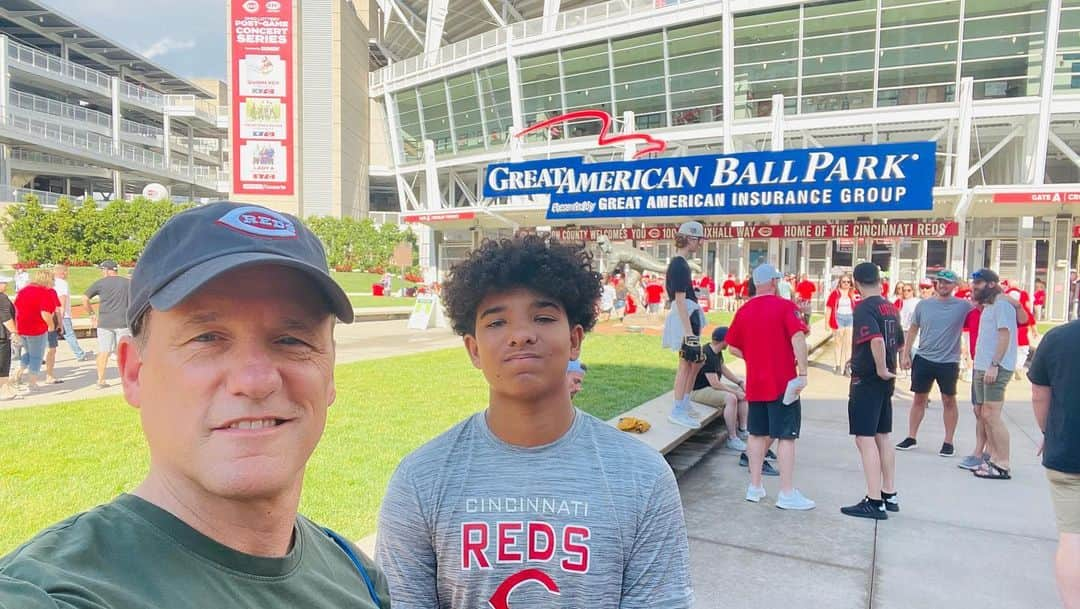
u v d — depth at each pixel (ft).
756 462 17.06
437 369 35.73
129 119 192.44
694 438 23.22
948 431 21.88
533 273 5.56
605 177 61.11
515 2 164.25
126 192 189.88
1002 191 71.05
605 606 5.24
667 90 106.11
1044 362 10.27
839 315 39.58
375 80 165.78
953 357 21.53
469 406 25.29
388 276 117.91
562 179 63.36
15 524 12.92
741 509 16.51
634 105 111.04
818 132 93.56
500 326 5.66
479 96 132.77
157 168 170.71
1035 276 82.43
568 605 5.25
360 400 26.53
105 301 29.37
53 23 172.35
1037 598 12.01
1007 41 81.76
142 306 3.23
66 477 15.79
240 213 3.42
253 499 3.25
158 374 3.25
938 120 84.43
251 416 3.20
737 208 54.60
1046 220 81.87
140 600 2.74
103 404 25.18
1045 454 10.25
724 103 98.07
